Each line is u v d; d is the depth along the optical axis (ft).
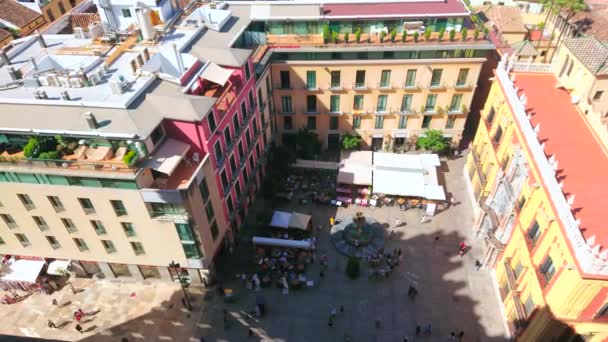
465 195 196.44
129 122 124.77
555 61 166.71
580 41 154.51
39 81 142.00
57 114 127.75
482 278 162.20
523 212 135.54
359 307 154.20
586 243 101.81
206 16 185.78
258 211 193.98
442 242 175.94
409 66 188.03
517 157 140.15
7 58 156.25
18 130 123.85
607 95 143.23
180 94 135.74
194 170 136.98
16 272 159.63
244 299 158.51
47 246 154.10
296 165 202.49
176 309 156.04
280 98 202.90
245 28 180.86
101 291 163.32
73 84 140.67
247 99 171.12
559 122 144.46
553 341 123.03
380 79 193.57
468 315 150.20
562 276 108.58
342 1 197.77
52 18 242.37
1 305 160.66
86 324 152.76
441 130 211.20
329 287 161.48
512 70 171.83
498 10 254.06
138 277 166.50
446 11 188.24
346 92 198.49
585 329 114.11
